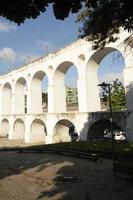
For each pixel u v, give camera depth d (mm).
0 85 68062
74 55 43562
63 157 25203
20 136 61781
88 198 12703
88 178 16312
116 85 50531
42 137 55125
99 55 40156
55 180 16453
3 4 7504
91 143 30016
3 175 19516
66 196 13328
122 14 11039
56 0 7441
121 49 34844
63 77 49250
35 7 7730
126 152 21203
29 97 54969
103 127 41750
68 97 92125
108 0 13844
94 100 41938
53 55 48406
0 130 67062
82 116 40969
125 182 14797
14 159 26797
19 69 59156
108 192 13344
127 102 34594
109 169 18125
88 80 41531
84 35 17266
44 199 13211
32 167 21453
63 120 46219
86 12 16484
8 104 68500
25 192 14711
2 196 14273
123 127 34906
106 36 16641
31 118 53406
